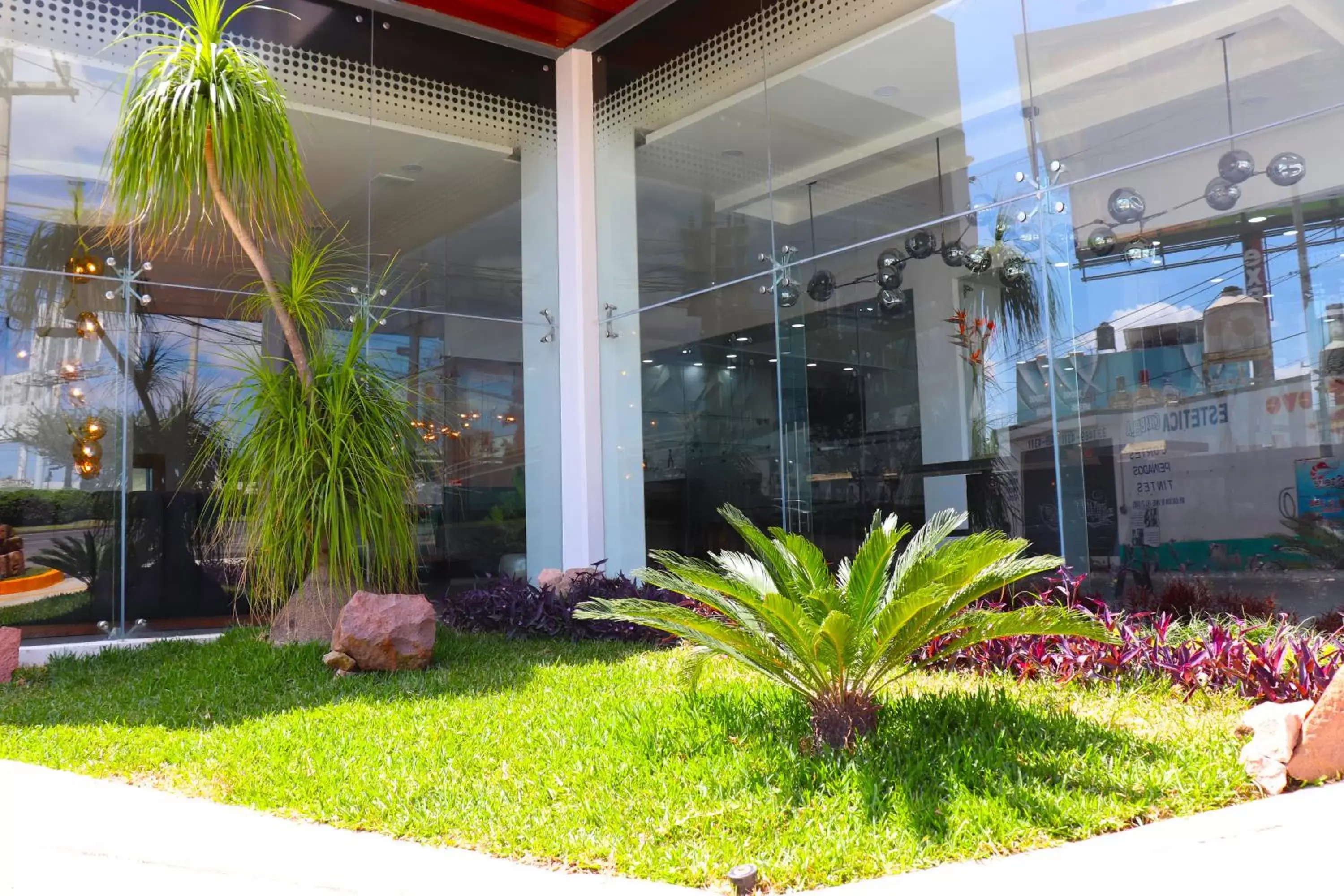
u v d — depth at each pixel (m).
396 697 5.42
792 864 2.81
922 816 3.09
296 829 3.28
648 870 2.82
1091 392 6.27
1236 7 5.74
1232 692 4.62
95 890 2.68
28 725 4.98
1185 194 5.93
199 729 4.80
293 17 8.77
